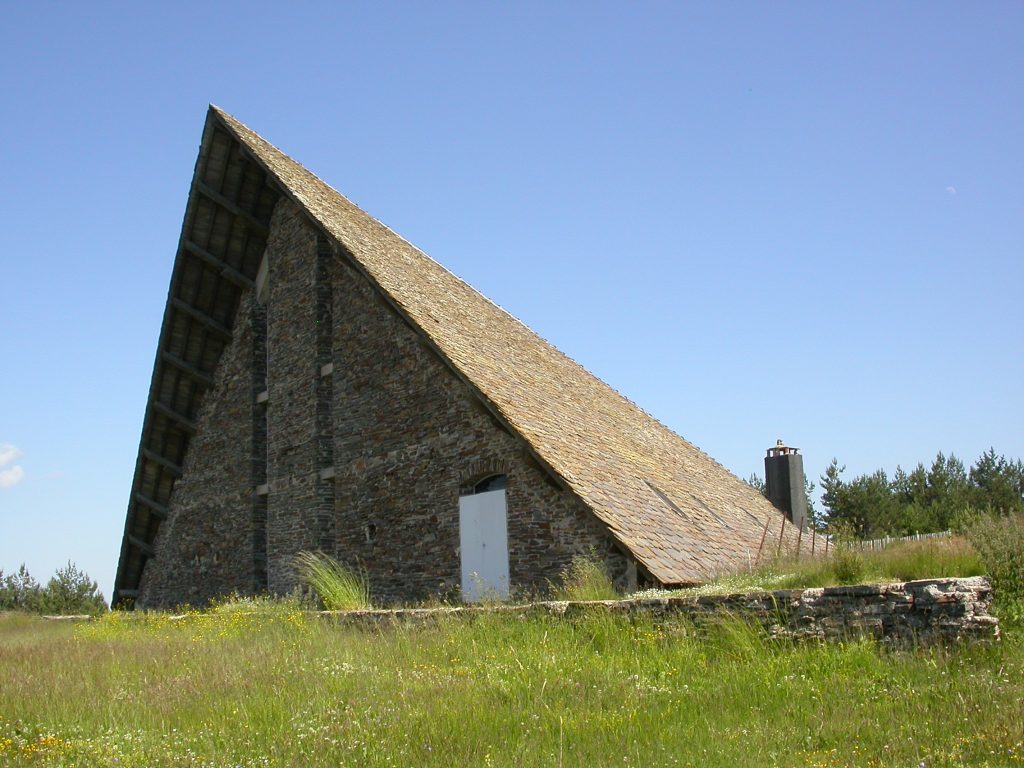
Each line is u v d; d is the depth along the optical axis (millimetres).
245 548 23547
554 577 15852
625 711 7289
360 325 20672
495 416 16906
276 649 10945
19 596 34094
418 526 18469
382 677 8875
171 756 6324
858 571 10938
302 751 6363
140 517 28000
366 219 25281
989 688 7207
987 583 9000
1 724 7273
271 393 22969
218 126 22047
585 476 16391
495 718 7090
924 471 46062
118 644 12664
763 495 28781
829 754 6035
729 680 8312
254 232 23953
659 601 10195
